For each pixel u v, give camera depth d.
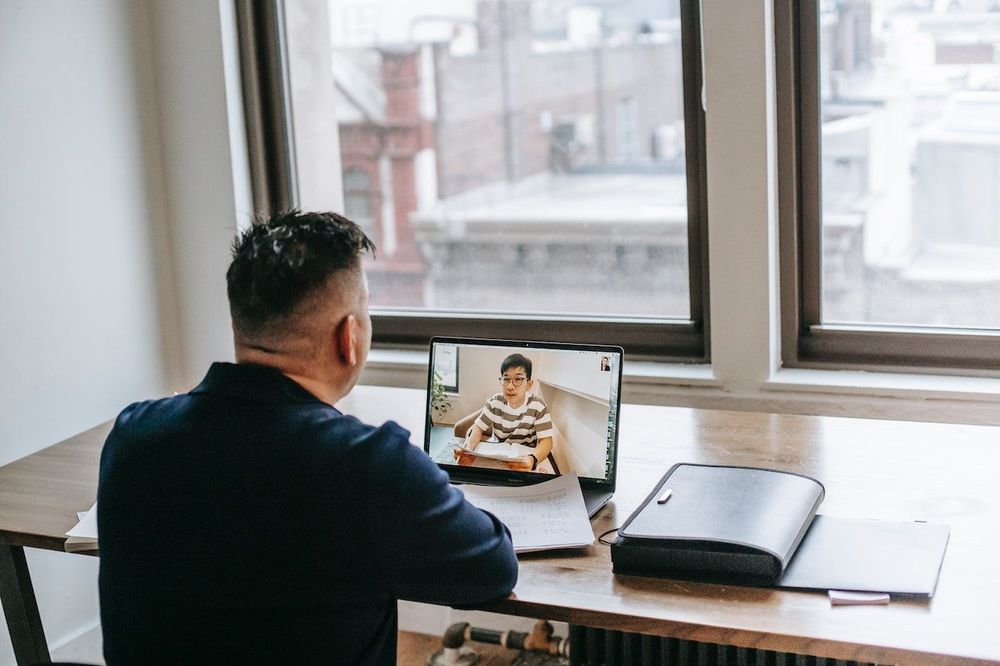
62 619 2.63
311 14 2.95
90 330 2.68
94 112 2.67
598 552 1.62
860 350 2.50
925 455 1.91
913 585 1.43
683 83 2.52
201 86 2.81
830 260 2.54
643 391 2.61
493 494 1.79
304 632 1.27
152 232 2.86
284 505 1.26
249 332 1.38
